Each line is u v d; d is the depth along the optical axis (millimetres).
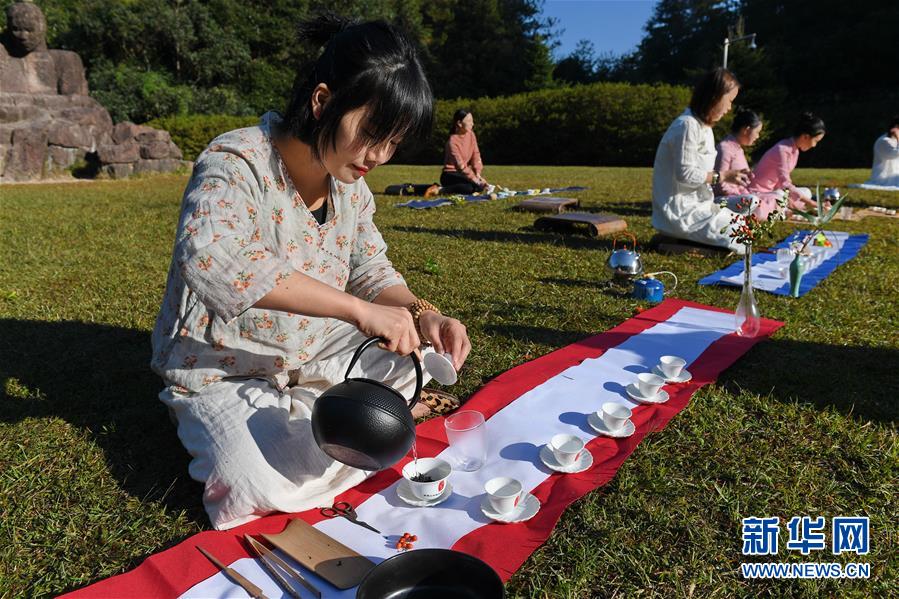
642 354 3320
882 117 30641
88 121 15211
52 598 1742
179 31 27281
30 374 3111
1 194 10648
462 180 10617
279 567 1796
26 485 2246
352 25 1883
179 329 2164
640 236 6461
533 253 5711
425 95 1803
